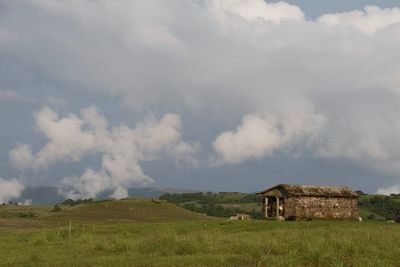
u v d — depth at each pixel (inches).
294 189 3501.5
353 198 3585.1
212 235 1425.9
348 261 959.0
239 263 969.5
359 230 1556.3
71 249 1341.0
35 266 1012.5
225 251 1155.9
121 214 4315.9
